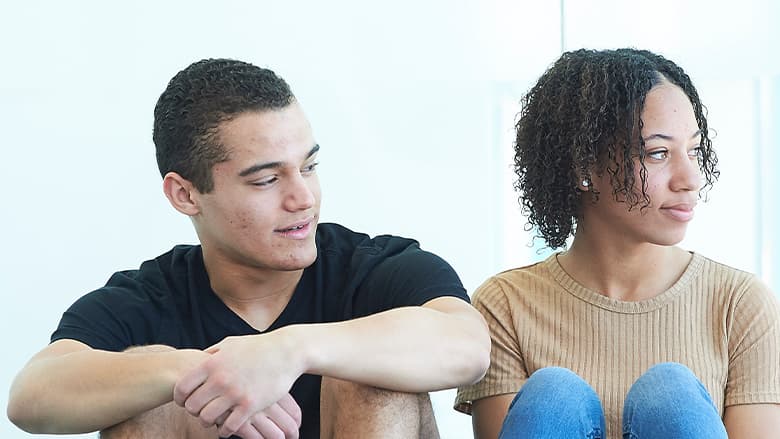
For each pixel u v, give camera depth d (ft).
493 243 10.00
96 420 4.82
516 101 10.08
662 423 4.64
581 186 5.71
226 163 5.33
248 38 9.57
